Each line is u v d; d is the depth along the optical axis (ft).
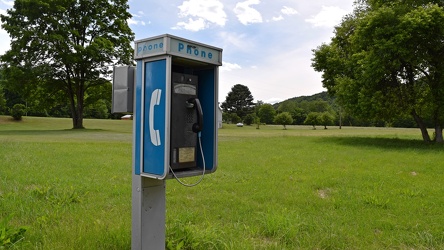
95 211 14.62
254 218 14.61
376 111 58.29
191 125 9.18
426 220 14.93
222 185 22.20
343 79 66.95
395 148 50.90
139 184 8.79
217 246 10.58
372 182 24.02
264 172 28.04
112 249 9.84
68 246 9.72
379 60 53.47
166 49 8.13
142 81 8.85
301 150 47.16
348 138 74.13
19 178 21.27
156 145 8.51
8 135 75.20
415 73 60.39
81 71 102.06
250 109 265.54
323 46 75.46
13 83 95.04
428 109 58.75
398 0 57.77
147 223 8.83
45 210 14.16
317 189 22.11
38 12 89.15
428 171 29.09
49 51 92.27
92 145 47.60
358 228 13.65
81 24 98.89
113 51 98.22
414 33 51.44
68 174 24.06
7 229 10.48
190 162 9.18
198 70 10.44
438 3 55.36
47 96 107.96
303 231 12.92
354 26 70.33
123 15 104.58
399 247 11.72
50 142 51.31
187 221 13.62
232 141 64.90
